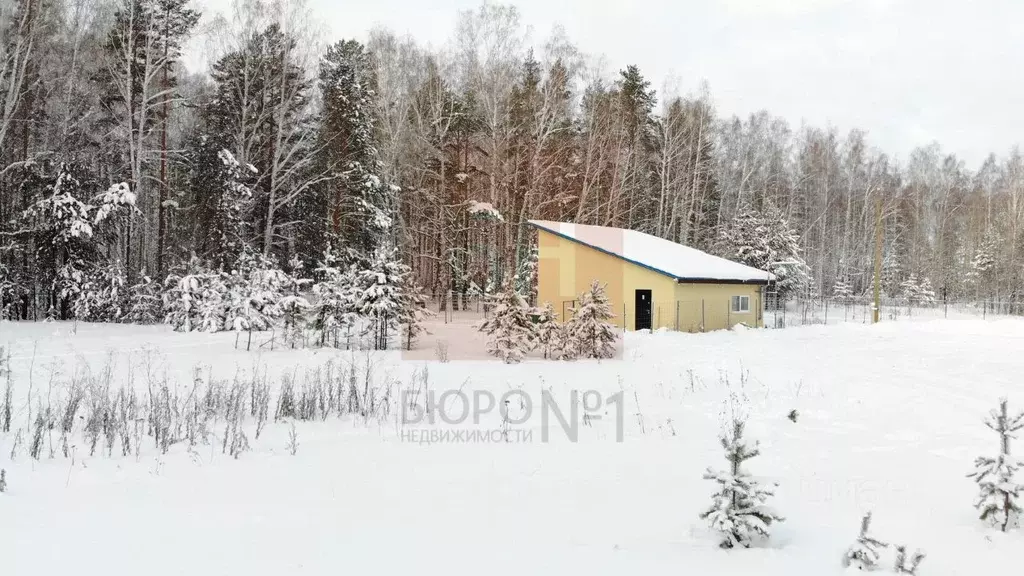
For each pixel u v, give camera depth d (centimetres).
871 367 1190
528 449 645
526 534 398
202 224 2622
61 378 957
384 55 2955
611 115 3266
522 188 2969
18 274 2156
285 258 3059
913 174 5938
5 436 639
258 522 412
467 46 2866
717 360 1372
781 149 5072
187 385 946
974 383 984
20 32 2086
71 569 329
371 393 870
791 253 3912
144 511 430
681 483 523
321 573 329
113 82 2452
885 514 440
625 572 337
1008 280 4522
